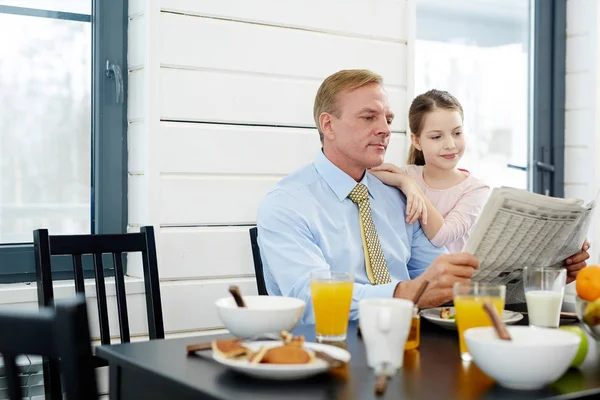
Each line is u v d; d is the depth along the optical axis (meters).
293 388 1.05
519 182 3.13
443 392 1.05
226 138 2.31
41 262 1.75
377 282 1.96
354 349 1.29
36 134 2.22
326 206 1.98
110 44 2.29
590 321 1.34
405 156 2.64
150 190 2.20
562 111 3.19
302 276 1.78
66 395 0.84
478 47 2.99
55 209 2.24
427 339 1.40
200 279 2.29
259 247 2.07
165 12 2.22
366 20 2.56
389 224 2.08
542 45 3.15
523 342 1.16
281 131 2.40
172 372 1.13
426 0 2.86
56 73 2.24
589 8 3.10
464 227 2.29
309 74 2.45
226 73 2.32
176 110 2.24
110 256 2.30
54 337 0.84
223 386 1.06
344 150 1.98
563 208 1.65
